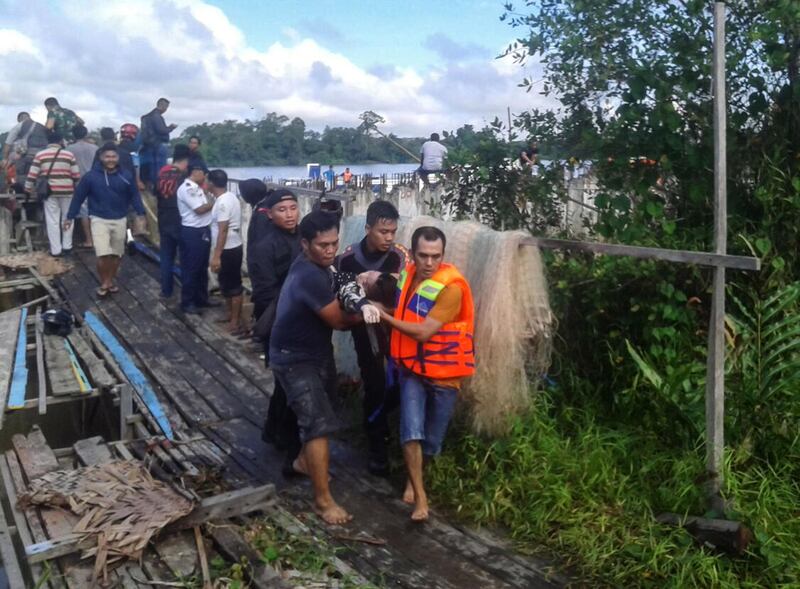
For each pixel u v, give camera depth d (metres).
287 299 4.66
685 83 5.10
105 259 10.46
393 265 5.21
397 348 4.63
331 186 11.83
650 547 4.12
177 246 10.41
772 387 4.58
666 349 5.02
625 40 5.58
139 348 8.41
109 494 4.68
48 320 8.69
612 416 5.30
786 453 4.61
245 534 4.47
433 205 7.01
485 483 4.84
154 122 13.56
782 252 5.21
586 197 6.95
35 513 4.62
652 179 5.34
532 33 5.96
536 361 5.13
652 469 4.69
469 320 4.62
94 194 10.27
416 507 4.71
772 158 5.24
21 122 13.78
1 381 7.22
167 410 6.72
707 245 5.23
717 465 4.25
